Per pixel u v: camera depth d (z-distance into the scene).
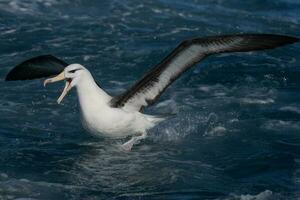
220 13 24.23
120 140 15.74
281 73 19.44
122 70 19.53
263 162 14.70
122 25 22.64
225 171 14.38
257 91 18.34
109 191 13.45
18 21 22.42
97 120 15.07
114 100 15.25
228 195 13.33
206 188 13.60
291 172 14.28
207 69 19.58
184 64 14.86
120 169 14.41
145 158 14.91
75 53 20.47
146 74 15.00
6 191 13.19
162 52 20.69
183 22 23.16
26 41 21.09
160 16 23.58
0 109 17.06
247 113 17.02
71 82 14.91
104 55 20.41
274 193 13.38
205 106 17.39
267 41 13.98
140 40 21.59
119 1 24.59
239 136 15.90
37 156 14.83
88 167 14.44
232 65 19.84
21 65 15.24
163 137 15.93
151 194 13.35
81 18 23.02
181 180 13.91
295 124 16.44
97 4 24.17
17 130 16.06
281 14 24.52
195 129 16.27
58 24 22.44
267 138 15.77
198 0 25.41
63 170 14.27
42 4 23.81
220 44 14.32
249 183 13.85
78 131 16.22
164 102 17.61
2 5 23.45
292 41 13.82
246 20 23.72
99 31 22.09
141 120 15.48
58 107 17.39
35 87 18.45
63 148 15.30
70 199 13.05
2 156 14.70
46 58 15.20
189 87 18.56
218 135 15.98
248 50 14.22
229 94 18.14
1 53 20.28
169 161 14.78
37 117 16.80
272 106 17.42
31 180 13.73
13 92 18.08
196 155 15.11
